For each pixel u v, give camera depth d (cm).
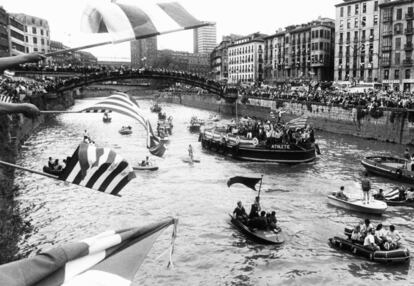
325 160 4516
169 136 6353
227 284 1914
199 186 3425
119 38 608
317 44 11188
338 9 9956
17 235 2427
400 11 8462
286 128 4588
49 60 11275
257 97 8756
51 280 457
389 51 8712
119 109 1223
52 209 2862
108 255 517
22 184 3447
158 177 3703
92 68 7631
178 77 8469
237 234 2439
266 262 2105
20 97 5559
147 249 546
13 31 10506
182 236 2411
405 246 2275
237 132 5081
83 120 8675
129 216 2731
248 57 14262
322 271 2005
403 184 3506
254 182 2531
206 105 11738
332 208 2875
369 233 2125
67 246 481
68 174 922
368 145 5434
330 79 11506
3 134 3994
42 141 5731
